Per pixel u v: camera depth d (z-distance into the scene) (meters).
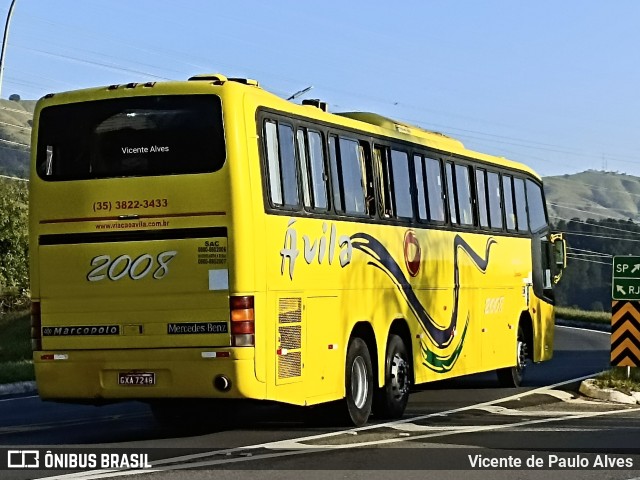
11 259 51.59
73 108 14.88
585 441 15.02
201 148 14.26
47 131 14.96
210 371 14.05
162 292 14.27
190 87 14.40
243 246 14.02
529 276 25.08
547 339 26.22
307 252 15.37
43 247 14.85
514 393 22.55
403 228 18.67
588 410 19.19
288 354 14.75
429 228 19.78
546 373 27.78
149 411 19.78
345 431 16.11
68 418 18.75
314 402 15.41
